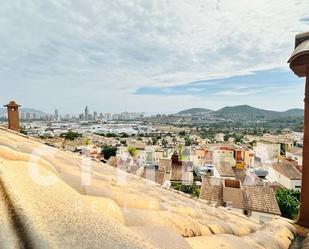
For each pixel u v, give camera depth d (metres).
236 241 1.73
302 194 2.67
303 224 2.63
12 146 2.15
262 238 2.02
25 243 0.78
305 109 2.66
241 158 62.00
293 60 2.68
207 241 1.59
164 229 1.47
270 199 19.55
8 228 0.81
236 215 3.27
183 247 1.30
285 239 2.19
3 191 1.00
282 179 46.94
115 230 1.04
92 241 0.92
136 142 96.88
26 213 0.90
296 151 63.47
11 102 9.35
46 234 0.85
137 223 1.48
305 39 2.67
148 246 1.03
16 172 1.32
